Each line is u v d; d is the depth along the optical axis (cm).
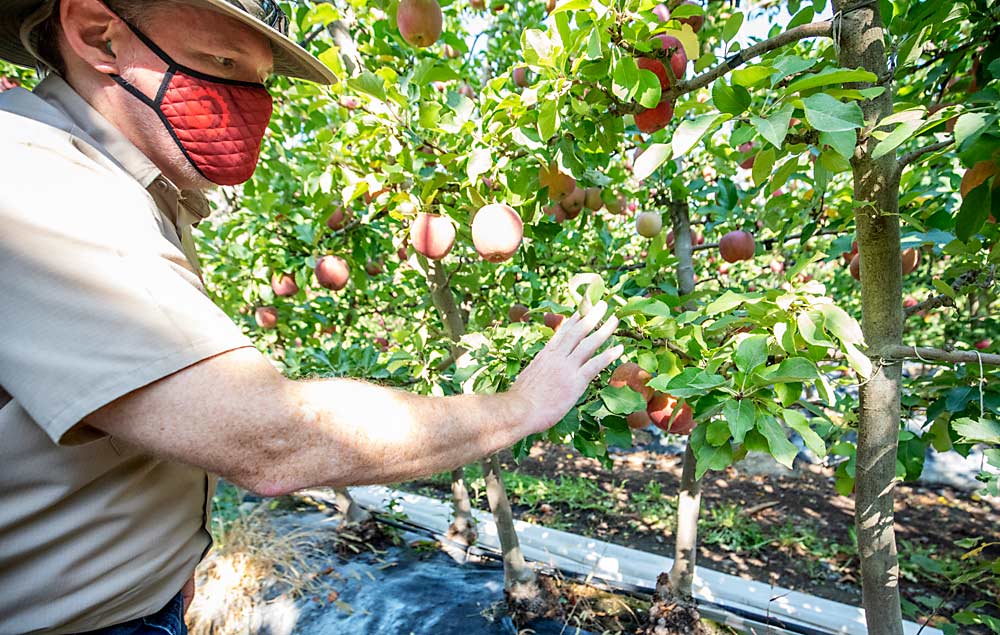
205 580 335
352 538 371
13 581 87
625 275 153
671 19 131
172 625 112
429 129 169
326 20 194
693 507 271
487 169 156
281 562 343
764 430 112
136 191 87
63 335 71
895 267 143
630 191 282
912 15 148
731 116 109
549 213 239
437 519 404
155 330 72
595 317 119
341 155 196
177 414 73
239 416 74
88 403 70
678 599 275
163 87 99
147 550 99
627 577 325
